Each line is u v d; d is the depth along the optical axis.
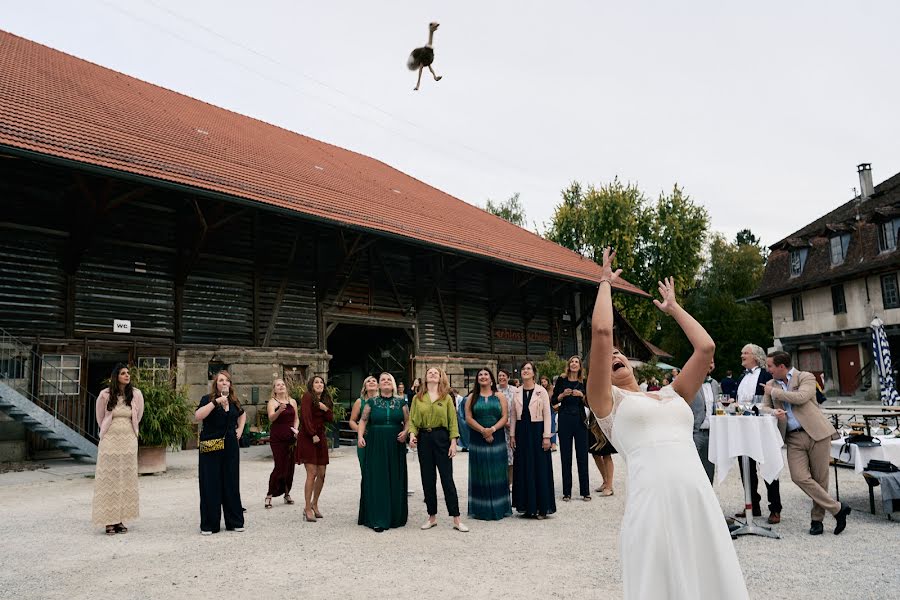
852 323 31.09
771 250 37.66
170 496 9.27
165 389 11.85
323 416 7.80
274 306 17.02
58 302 13.20
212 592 4.85
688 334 3.04
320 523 7.41
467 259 20.39
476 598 4.62
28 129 11.53
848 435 8.12
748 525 6.45
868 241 30.22
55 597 4.78
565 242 39.88
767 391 6.67
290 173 18.17
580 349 28.88
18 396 11.55
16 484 10.38
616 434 2.94
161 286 14.82
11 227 12.65
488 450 7.60
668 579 2.62
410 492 9.66
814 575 5.00
